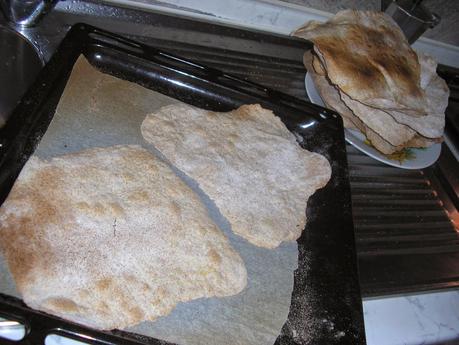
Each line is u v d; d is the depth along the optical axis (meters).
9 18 0.63
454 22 0.94
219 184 0.57
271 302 0.50
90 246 0.46
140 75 0.62
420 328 0.58
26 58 0.64
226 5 0.80
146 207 0.51
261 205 0.57
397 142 0.70
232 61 0.75
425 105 0.69
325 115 0.69
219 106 0.65
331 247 0.56
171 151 0.57
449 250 0.67
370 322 0.56
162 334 0.44
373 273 0.60
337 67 0.65
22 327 0.43
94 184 0.50
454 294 0.63
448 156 0.84
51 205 0.47
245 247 0.53
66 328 0.39
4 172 0.48
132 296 0.45
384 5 0.86
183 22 0.75
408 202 0.72
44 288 0.43
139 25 0.72
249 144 0.62
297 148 0.65
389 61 0.70
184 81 0.64
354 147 0.76
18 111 0.50
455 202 0.76
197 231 0.52
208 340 0.45
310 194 0.61
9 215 0.45
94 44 0.60
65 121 0.54
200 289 0.48
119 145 0.55
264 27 0.85
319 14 0.86
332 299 0.52
